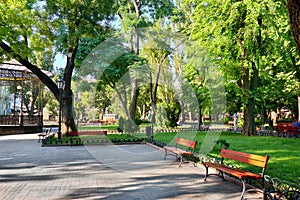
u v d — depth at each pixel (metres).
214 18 17.64
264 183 5.62
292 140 15.91
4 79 28.67
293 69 21.27
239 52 18.78
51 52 19.88
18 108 51.38
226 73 18.83
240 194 5.88
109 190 6.26
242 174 5.60
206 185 6.68
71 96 19.66
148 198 5.64
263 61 19.95
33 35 18.30
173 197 5.71
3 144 16.28
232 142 14.91
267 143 14.45
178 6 22.05
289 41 17.09
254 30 16.33
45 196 5.77
